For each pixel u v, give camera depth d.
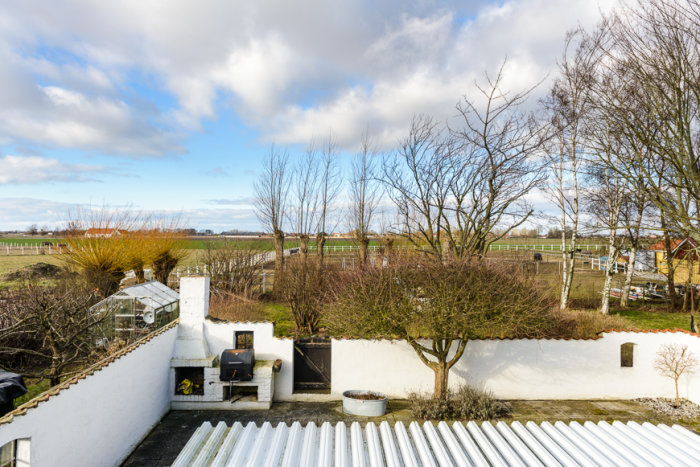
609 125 16.92
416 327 12.03
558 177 21.38
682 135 12.05
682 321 20.11
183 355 11.79
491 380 12.55
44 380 11.74
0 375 7.57
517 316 10.20
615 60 14.71
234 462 5.03
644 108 13.98
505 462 5.29
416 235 20.88
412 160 19.66
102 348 12.19
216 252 25.78
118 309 13.22
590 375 12.53
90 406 7.62
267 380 11.60
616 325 16.00
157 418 10.73
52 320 10.87
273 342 12.33
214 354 12.19
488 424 6.16
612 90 14.59
